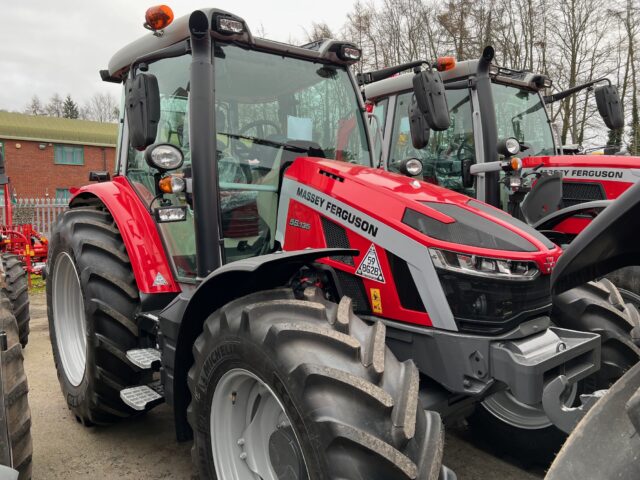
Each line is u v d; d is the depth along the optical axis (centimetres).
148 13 249
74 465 280
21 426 205
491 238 210
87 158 2988
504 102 503
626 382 97
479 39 2059
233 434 204
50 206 1183
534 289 209
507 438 272
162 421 337
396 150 516
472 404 224
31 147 2820
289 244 251
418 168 338
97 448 300
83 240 297
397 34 2170
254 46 267
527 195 441
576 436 97
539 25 2002
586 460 93
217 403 201
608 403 97
